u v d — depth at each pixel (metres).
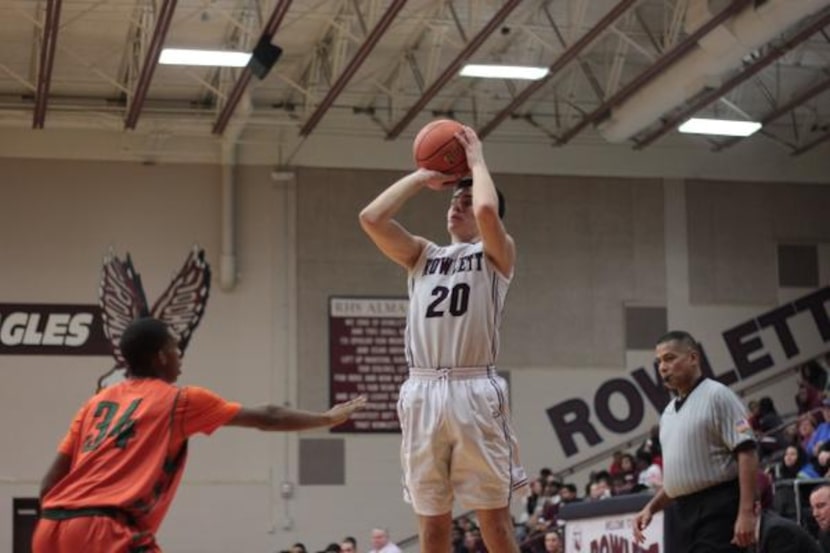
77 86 25.95
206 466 26.05
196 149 26.73
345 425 26.62
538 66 23.64
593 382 27.83
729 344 28.39
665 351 8.67
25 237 25.92
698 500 8.55
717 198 28.83
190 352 26.34
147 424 6.08
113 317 25.98
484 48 24.83
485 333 6.38
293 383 26.67
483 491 6.34
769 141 29.06
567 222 28.22
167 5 19.67
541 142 28.27
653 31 24.67
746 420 8.43
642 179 28.58
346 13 23.08
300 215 27.17
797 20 20.27
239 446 26.23
